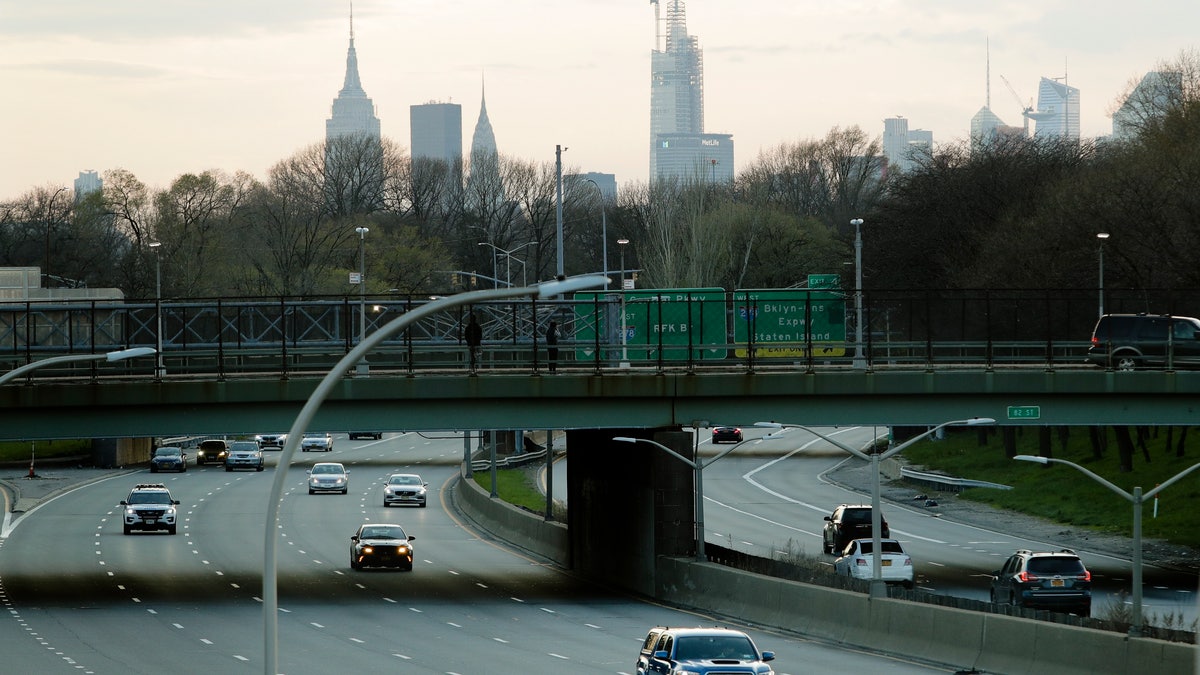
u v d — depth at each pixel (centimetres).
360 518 17475
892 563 11244
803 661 8062
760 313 13125
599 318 13700
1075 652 7069
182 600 11000
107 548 14362
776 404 11112
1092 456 19212
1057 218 17950
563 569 13400
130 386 10494
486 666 8000
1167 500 16025
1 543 14725
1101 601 10719
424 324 16862
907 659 8156
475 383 10775
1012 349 17912
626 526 11931
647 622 9981
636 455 11606
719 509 18100
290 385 10650
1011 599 9694
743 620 9969
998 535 15675
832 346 11619
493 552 14725
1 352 12556
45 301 11700
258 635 9275
